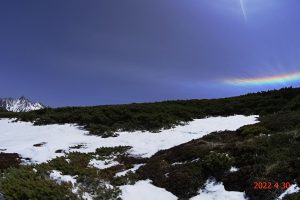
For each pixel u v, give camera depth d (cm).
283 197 1469
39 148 2798
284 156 1744
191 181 1788
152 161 2152
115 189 1723
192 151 2103
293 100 3581
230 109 3834
